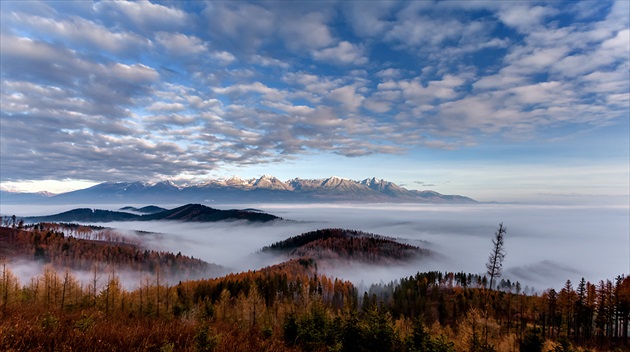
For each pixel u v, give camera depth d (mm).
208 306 43156
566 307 63438
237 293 91812
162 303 43875
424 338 18297
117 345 10711
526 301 74625
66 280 38625
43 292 36438
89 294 40812
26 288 40844
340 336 18500
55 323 11867
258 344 14820
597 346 54656
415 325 19109
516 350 31688
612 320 58969
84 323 12133
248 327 22297
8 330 9781
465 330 24953
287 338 19688
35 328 11023
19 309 16484
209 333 12406
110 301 38469
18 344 9352
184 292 81875
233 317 39781
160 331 13352
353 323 18578
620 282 59906
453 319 83312
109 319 17797
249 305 42156
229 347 12828
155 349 11062
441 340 18141
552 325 64125
